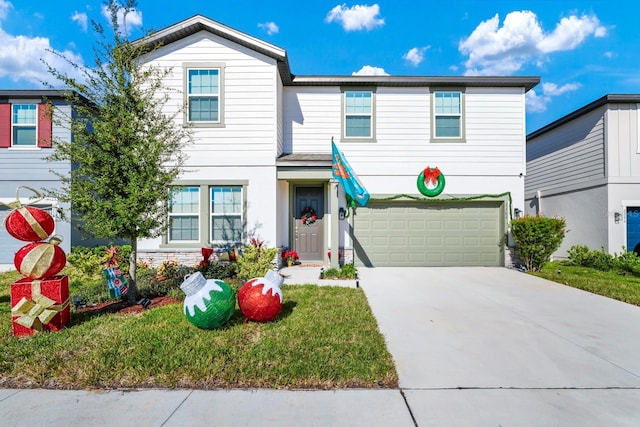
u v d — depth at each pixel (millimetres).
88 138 5641
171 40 9695
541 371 3666
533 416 2863
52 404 3037
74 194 5527
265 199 9773
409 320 5348
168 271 8109
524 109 10977
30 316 4359
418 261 10953
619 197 10938
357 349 4035
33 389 3293
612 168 10984
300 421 2785
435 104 11055
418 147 10992
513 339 4566
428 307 6086
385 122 11031
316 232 11156
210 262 8570
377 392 3227
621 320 5395
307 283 7930
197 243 9703
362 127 11102
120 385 3355
